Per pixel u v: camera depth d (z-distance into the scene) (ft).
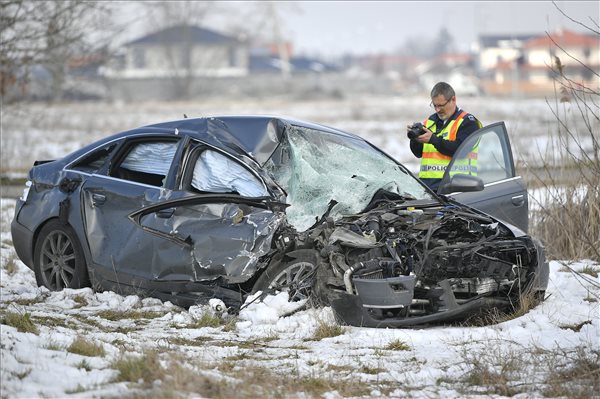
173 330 54.39
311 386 42.39
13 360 41.52
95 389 38.93
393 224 58.44
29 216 67.72
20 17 129.29
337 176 61.52
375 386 43.01
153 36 636.07
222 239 57.21
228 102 570.46
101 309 59.98
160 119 350.43
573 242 75.87
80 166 66.85
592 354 48.11
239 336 53.31
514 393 41.96
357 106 496.64
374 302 53.47
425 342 51.65
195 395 38.99
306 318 55.21
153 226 60.03
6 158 152.97
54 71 146.72
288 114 397.39
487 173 70.33
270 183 58.44
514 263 59.21
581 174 73.56
